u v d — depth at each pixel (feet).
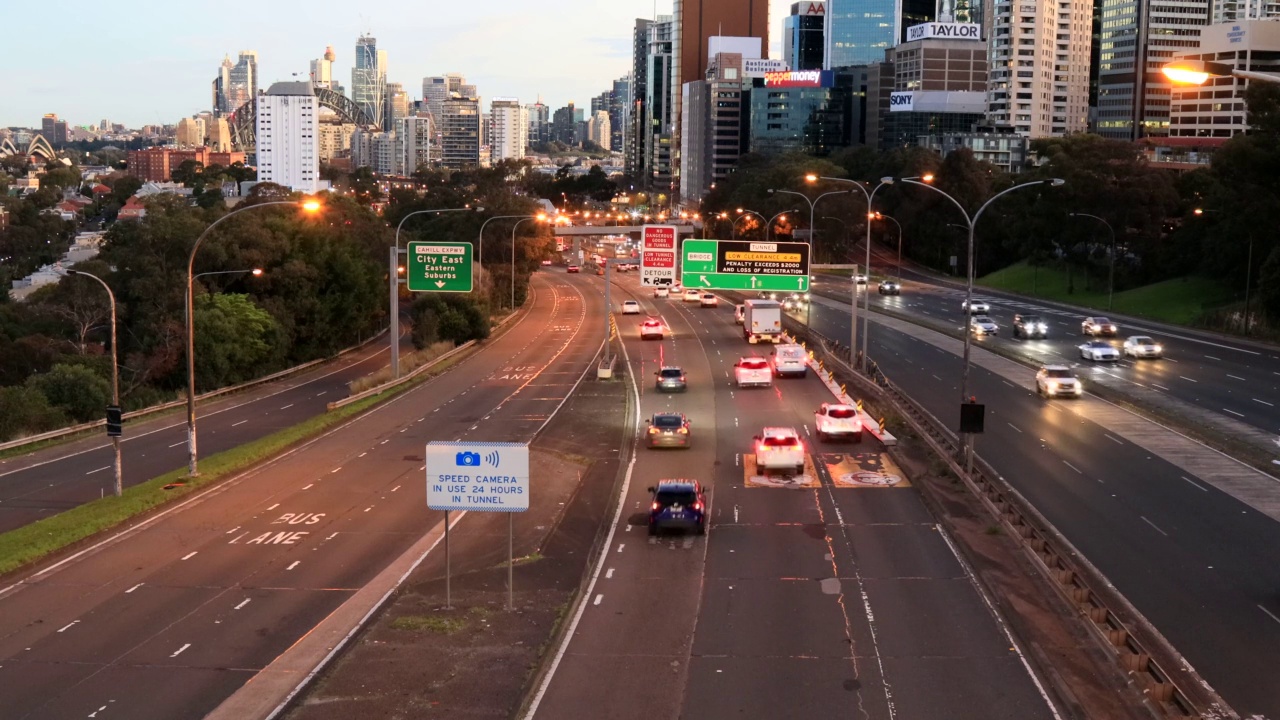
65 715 69.46
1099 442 160.04
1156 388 207.51
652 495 132.98
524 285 438.40
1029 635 82.43
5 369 270.26
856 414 164.96
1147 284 416.46
